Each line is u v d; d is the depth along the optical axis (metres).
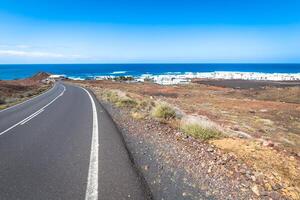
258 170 6.08
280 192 5.05
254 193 4.91
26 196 4.61
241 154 7.32
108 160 6.55
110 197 4.58
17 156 6.96
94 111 16.47
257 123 18.34
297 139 14.11
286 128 17.34
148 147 7.80
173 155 6.93
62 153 7.20
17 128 11.10
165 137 8.94
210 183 5.24
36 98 28.92
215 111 23.30
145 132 9.88
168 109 13.73
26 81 94.62
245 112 23.55
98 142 8.39
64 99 25.80
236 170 5.94
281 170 6.34
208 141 8.73
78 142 8.42
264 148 8.16
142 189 4.90
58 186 5.02
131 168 5.97
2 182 5.23
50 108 18.42
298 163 7.04
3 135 9.71
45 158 6.76
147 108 17.50
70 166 6.13
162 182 5.26
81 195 4.64
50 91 41.47
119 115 14.68
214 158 6.68
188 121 10.45
